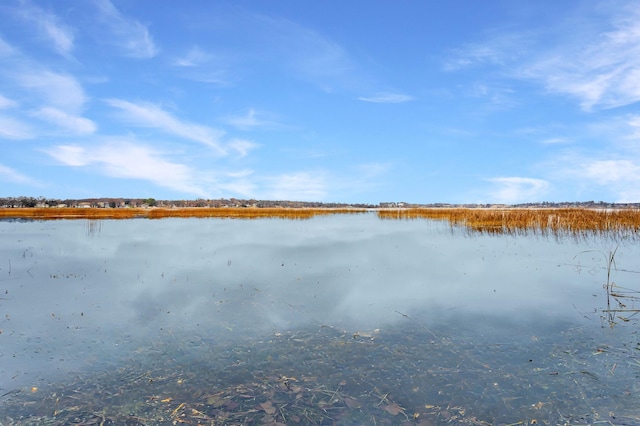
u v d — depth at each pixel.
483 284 8.70
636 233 18.48
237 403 3.92
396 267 10.74
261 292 8.11
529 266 10.80
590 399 3.94
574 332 5.71
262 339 5.56
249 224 28.83
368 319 6.36
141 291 8.27
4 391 4.22
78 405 3.92
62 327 6.10
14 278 9.54
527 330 5.81
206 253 13.49
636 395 3.98
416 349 5.16
